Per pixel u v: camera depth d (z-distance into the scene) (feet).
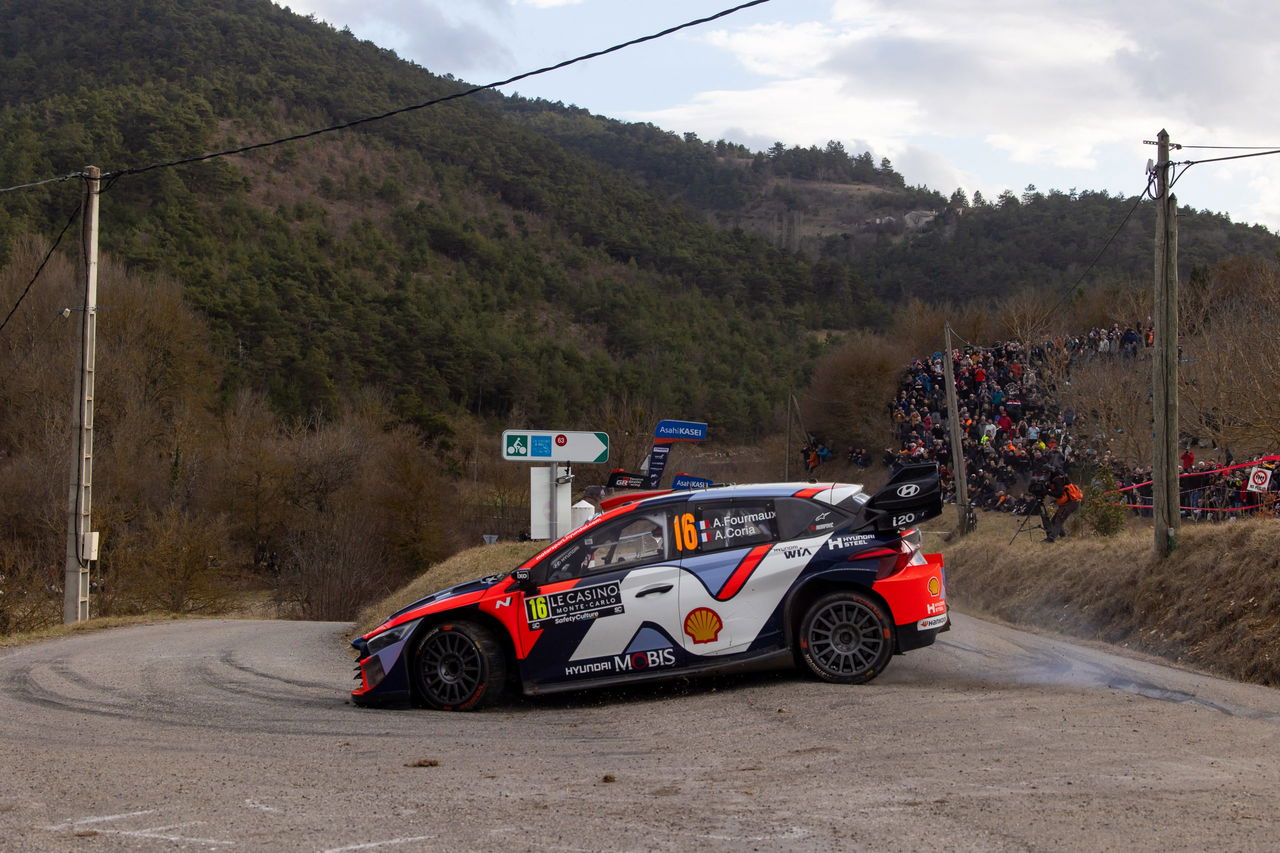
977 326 203.41
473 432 253.85
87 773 19.25
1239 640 36.76
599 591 27.27
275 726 25.08
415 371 282.97
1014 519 101.71
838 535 27.37
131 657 39.88
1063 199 545.85
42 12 590.14
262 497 163.02
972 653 34.27
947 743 19.79
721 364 350.43
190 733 24.30
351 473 168.55
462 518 179.11
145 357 170.40
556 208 577.02
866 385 181.57
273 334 267.39
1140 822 14.29
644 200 629.51
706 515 27.96
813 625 26.81
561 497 51.70
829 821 14.80
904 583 26.76
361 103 618.85
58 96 416.46
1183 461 82.48
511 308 427.33
